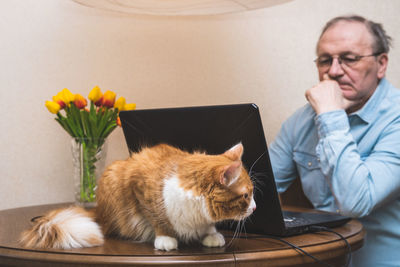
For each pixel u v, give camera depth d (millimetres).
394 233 1413
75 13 1805
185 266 778
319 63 1545
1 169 1767
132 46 1861
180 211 818
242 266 803
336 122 1309
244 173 869
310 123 1674
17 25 1758
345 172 1254
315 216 1207
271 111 1961
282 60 1957
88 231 898
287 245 898
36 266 811
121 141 1857
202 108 911
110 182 962
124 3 1465
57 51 1796
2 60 1752
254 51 1943
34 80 1782
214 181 800
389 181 1268
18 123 1777
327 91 1381
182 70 1904
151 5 1487
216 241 881
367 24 1480
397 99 1479
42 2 1771
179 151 947
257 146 875
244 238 976
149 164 889
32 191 1801
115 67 1850
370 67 1444
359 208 1239
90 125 1501
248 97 1949
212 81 1927
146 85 1878
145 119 1010
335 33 1464
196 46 1909
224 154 878
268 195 908
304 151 1689
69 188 1829
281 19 1945
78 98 1480
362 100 1512
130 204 927
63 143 1816
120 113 1045
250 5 1485
